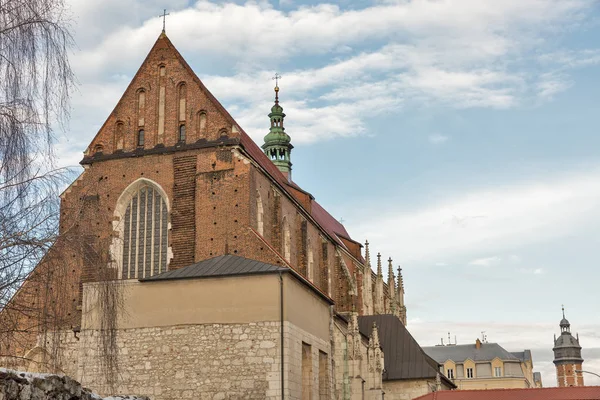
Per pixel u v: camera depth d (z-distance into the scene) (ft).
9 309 80.53
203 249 186.91
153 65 206.69
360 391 211.00
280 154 379.96
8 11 79.71
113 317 116.06
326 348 180.24
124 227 196.34
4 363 95.30
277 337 148.46
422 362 250.78
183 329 151.94
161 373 150.30
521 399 158.30
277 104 385.09
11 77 78.79
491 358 631.15
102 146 203.62
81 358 151.02
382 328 269.23
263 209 200.75
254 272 152.46
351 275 289.53
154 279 155.22
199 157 194.18
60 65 81.92
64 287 89.56
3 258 79.30
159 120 202.08
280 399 144.87
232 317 150.92
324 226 290.35
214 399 147.02
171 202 193.26
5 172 78.38
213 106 198.29
